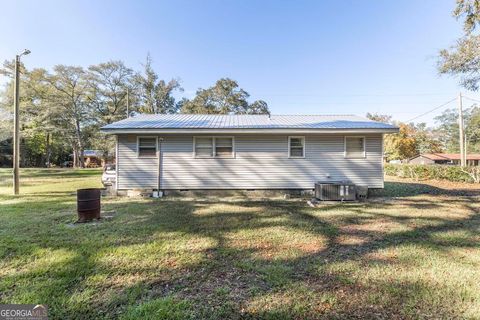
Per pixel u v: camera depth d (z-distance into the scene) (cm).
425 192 1021
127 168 892
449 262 330
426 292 254
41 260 331
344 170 915
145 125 879
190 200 826
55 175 1827
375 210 671
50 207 677
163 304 230
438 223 533
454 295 249
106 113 2861
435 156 3494
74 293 251
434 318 213
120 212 632
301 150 918
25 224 509
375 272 300
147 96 2805
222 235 450
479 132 3688
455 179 1420
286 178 914
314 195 904
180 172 903
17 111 945
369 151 914
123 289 259
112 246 387
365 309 226
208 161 908
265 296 246
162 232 464
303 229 490
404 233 461
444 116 4756
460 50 937
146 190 894
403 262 330
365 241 418
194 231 473
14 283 269
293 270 306
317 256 353
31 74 2503
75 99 2773
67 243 397
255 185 911
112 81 2814
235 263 327
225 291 255
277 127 853
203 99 3119
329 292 254
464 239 426
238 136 910
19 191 978
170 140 902
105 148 2734
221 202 791
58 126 2705
